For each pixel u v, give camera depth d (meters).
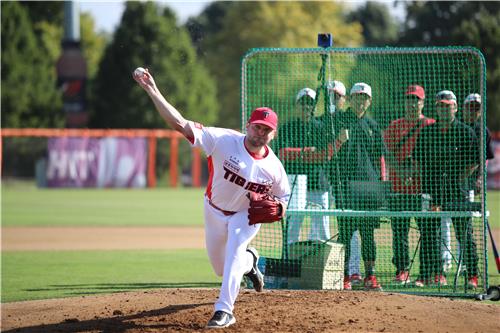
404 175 30.94
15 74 141.38
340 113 31.55
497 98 118.50
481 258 32.59
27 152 127.19
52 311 25.58
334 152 31.47
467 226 30.55
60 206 87.38
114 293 28.67
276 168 22.73
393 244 31.97
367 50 30.44
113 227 63.66
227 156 22.19
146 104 140.50
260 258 31.45
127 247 49.59
